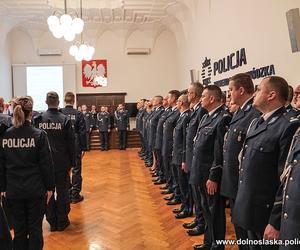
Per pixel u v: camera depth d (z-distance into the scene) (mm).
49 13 10125
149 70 12766
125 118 10688
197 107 3270
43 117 3275
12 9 9703
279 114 1756
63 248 2939
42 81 12234
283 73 4344
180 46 11570
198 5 8562
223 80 6680
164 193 4719
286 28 4254
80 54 7480
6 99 11383
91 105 12492
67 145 3383
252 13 5266
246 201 1768
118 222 3584
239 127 2168
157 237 3127
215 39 7203
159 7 9789
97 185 5348
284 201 1420
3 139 2326
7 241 1822
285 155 1595
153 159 6449
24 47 12289
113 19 11227
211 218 2490
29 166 2346
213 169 2387
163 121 5121
